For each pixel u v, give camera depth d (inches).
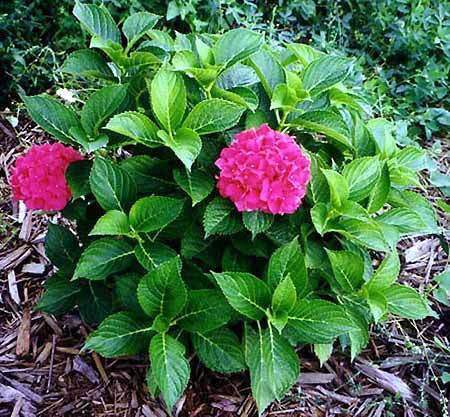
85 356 47.3
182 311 39.9
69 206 42.4
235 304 38.5
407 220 42.9
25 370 46.5
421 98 73.2
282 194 36.8
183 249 40.5
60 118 39.6
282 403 45.6
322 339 39.2
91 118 38.8
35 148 41.8
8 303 51.0
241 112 37.6
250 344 41.1
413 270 56.6
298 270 39.1
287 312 39.5
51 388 45.6
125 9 71.7
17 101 69.2
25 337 48.5
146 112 41.2
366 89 69.2
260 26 72.6
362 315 42.8
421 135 71.4
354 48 79.5
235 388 45.9
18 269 53.7
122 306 43.6
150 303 38.9
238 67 42.3
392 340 50.1
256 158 36.6
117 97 38.5
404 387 47.3
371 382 47.5
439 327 51.9
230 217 38.9
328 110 42.4
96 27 42.1
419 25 76.7
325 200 40.6
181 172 38.5
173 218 38.2
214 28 73.3
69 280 44.1
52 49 70.9
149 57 41.1
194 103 40.8
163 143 37.7
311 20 79.3
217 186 38.4
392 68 78.0
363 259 42.2
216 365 40.1
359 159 39.9
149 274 37.6
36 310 46.5
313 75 41.5
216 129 38.0
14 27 69.5
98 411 44.4
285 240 40.6
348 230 39.9
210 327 39.4
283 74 41.3
